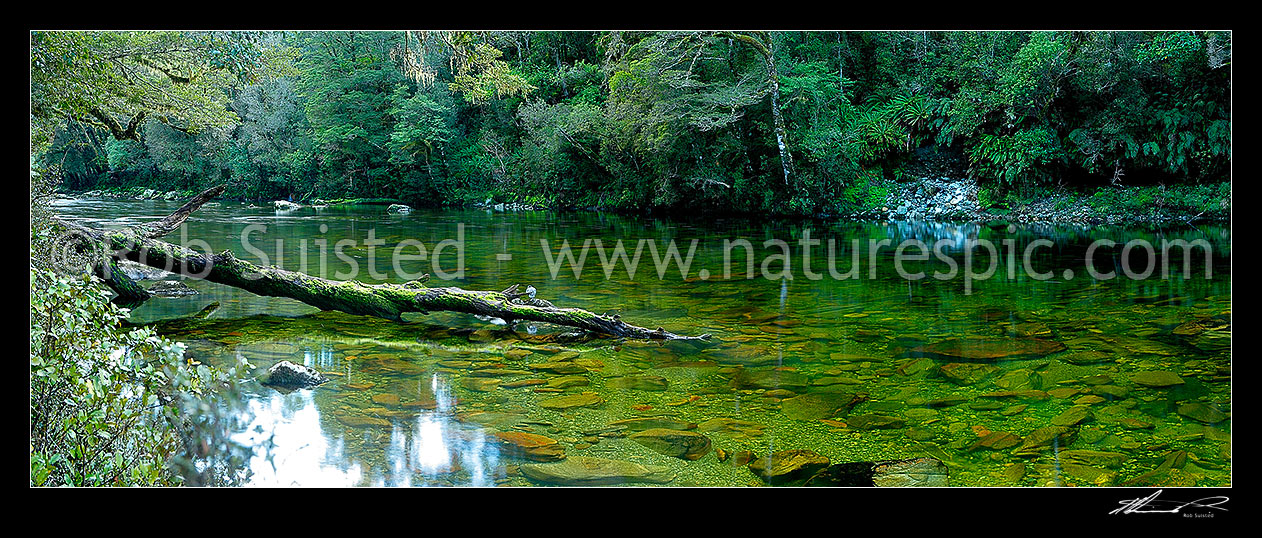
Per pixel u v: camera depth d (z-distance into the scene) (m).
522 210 26.73
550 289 8.98
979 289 8.81
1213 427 3.90
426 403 4.43
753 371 5.11
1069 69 19.42
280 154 31.09
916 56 25.25
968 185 21.33
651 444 3.75
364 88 30.94
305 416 4.17
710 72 21.58
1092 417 4.08
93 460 2.99
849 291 8.74
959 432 3.90
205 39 8.02
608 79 23.44
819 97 21.88
